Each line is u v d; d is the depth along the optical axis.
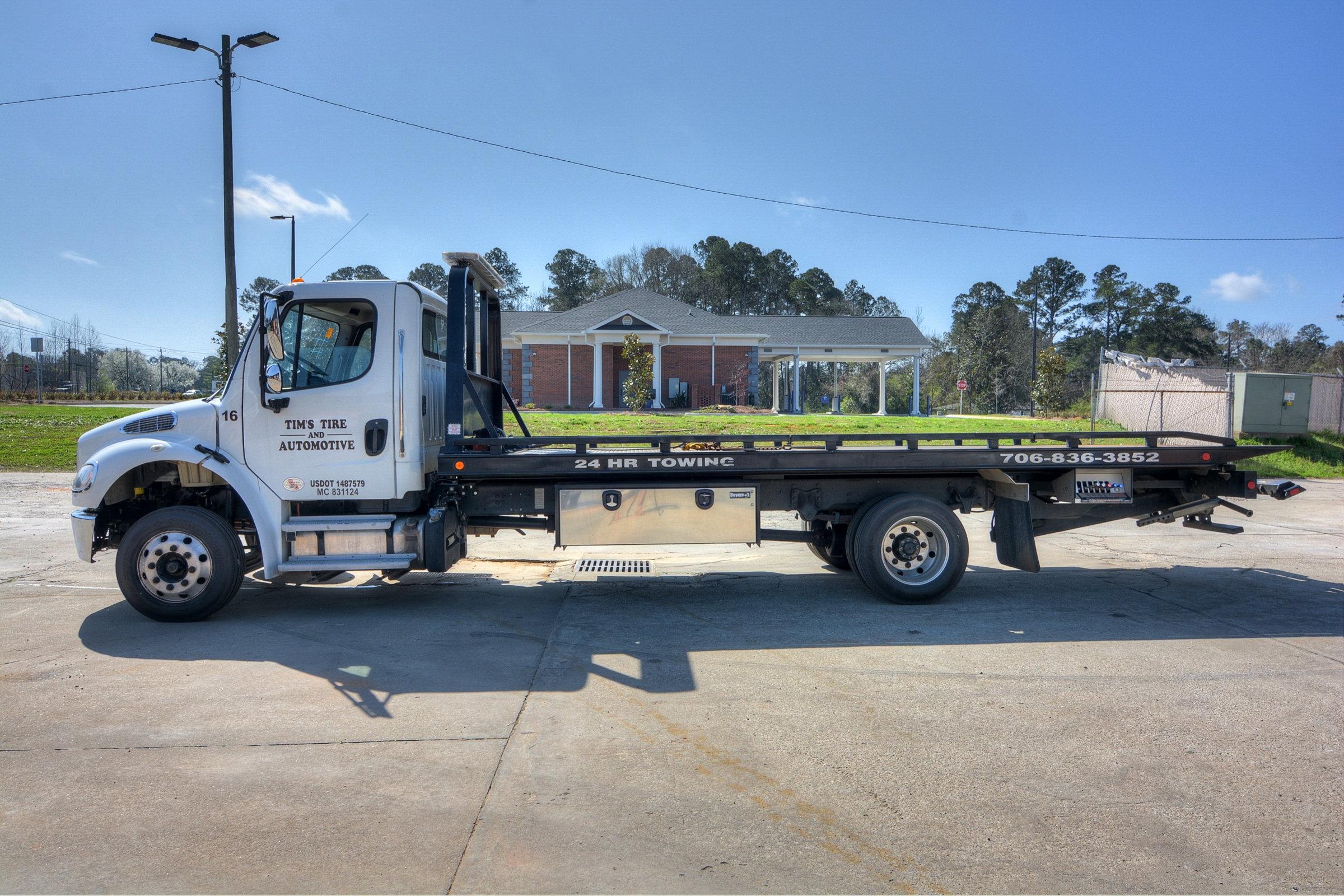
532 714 4.34
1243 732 4.11
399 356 6.29
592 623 6.23
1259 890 2.77
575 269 79.81
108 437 6.32
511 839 3.08
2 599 7.02
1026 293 74.44
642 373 34.09
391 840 3.06
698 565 8.77
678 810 3.31
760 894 2.73
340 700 4.55
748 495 6.84
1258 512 12.95
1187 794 3.46
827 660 5.28
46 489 14.52
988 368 58.69
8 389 60.56
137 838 3.07
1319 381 21.92
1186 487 7.40
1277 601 6.94
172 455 6.09
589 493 6.72
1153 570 8.43
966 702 4.52
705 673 5.03
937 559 6.84
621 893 2.74
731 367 39.59
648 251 77.56
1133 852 3.01
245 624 6.19
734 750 3.89
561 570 8.48
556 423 22.78
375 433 6.26
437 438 6.89
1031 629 6.02
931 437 6.86
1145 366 23.39
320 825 3.18
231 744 3.94
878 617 6.41
